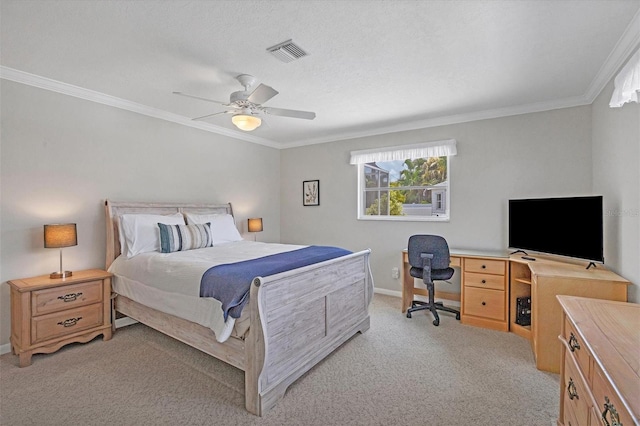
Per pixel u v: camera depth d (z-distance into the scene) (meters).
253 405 1.91
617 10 1.81
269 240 5.37
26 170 2.78
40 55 2.38
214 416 1.89
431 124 4.05
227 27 2.00
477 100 3.32
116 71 2.65
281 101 3.37
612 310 1.49
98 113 3.24
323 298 2.53
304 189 5.29
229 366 2.49
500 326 3.19
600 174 2.87
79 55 2.37
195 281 2.29
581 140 3.21
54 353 2.69
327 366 2.48
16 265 2.73
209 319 2.16
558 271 2.52
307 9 1.82
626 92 1.89
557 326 2.36
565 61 2.44
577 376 1.34
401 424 1.82
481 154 3.76
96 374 2.36
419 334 3.10
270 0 1.73
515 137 3.56
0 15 1.86
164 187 3.85
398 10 1.82
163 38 2.13
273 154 5.46
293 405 2.00
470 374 2.36
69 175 3.04
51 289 2.60
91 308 2.85
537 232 3.12
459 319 3.48
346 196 4.84
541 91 3.06
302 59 2.42
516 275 3.15
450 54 2.35
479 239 3.79
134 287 2.83
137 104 3.49
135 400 2.04
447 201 4.04
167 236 3.18
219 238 3.84
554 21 1.92
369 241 4.64
